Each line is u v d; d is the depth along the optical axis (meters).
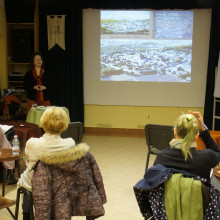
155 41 7.33
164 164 2.07
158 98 7.45
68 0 7.14
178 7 7.04
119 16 7.32
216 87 6.86
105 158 5.47
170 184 1.94
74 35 7.27
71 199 2.12
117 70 7.45
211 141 2.23
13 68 7.56
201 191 1.90
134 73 7.44
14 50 7.23
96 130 7.63
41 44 7.29
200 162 2.00
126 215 3.38
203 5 6.97
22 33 7.18
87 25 7.37
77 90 7.45
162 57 7.36
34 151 2.21
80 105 7.48
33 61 5.96
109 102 7.53
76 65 7.38
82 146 2.15
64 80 7.41
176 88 7.39
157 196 1.97
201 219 1.91
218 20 6.96
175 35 7.29
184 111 7.45
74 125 3.99
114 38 7.39
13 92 7.14
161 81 7.41
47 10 7.18
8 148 3.72
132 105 7.50
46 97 6.04
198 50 7.27
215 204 1.93
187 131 2.03
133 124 7.57
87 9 7.32
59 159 2.04
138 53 7.39
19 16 7.05
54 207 2.06
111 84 7.48
